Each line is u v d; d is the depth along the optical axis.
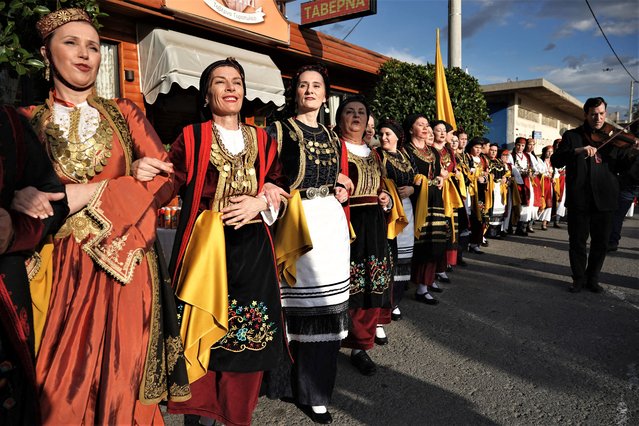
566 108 22.03
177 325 1.79
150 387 1.65
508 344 3.40
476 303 4.40
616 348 3.31
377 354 3.25
